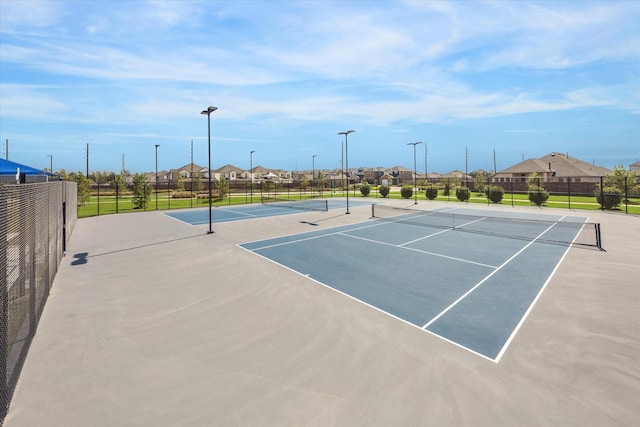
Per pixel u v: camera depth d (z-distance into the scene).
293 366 5.41
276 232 18.36
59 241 11.65
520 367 5.34
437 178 116.69
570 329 6.65
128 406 4.46
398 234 17.88
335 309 7.77
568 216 25.42
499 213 28.00
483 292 8.92
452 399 4.57
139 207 32.38
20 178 13.84
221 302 8.20
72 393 4.71
